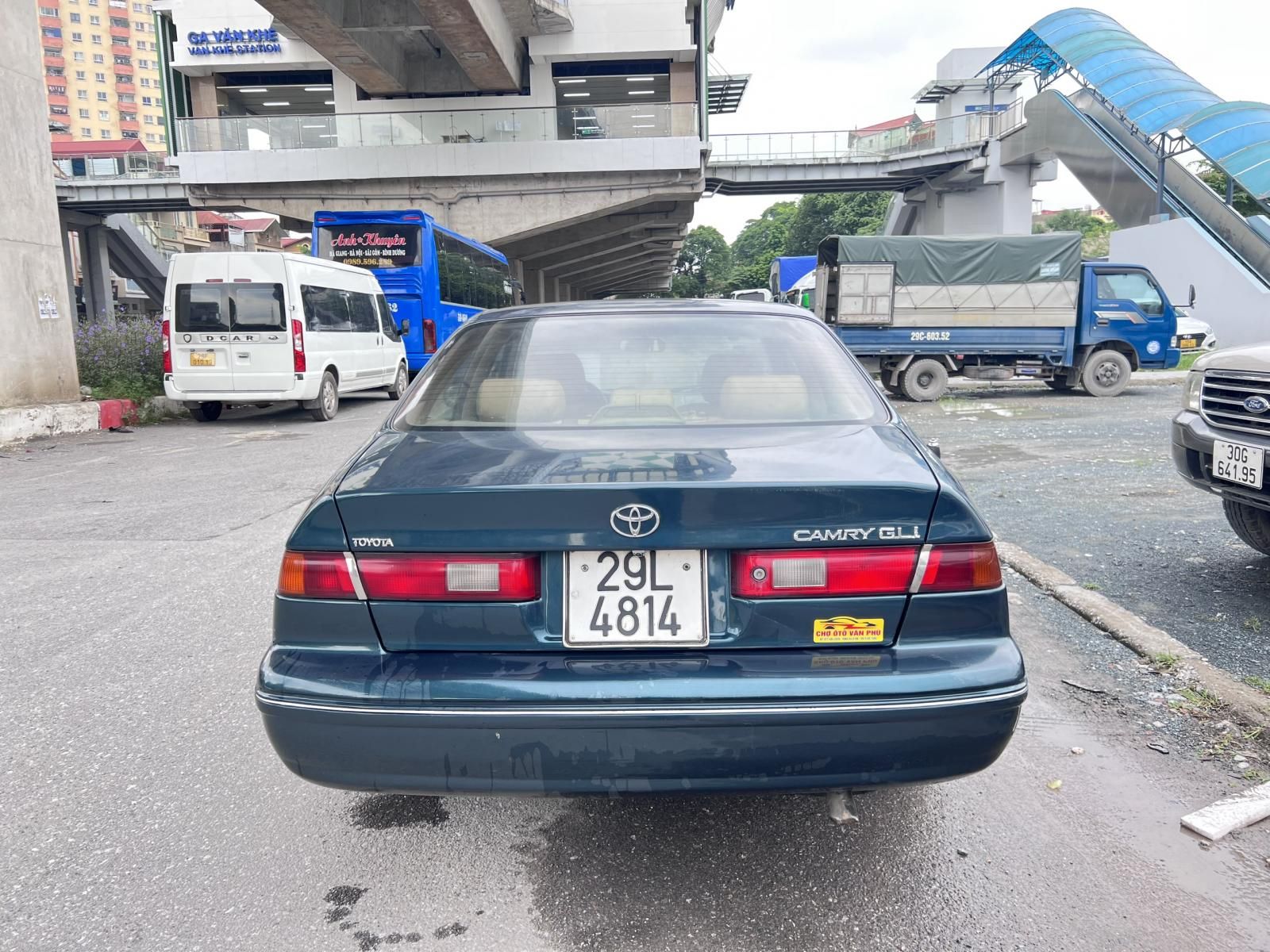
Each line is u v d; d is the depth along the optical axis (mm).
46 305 12086
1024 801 2688
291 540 2090
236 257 12297
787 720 1896
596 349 2893
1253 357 4160
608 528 1963
